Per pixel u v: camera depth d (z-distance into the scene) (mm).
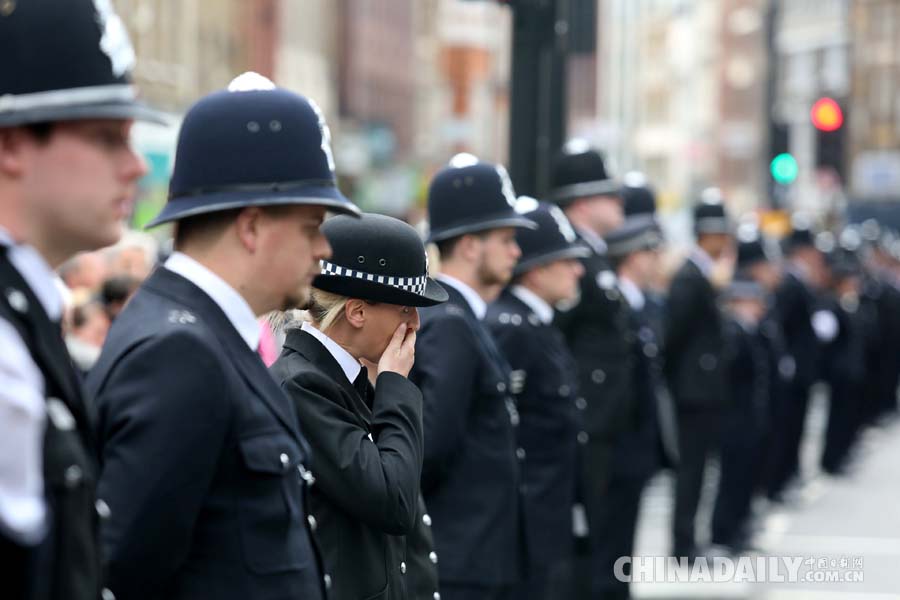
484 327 15781
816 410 62406
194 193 8898
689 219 114312
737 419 31312
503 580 14898
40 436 6574
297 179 8938
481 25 195500
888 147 178375
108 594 7977
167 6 94438
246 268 8922
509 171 22547
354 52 160750
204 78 103562
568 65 22750
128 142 7258
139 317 8789
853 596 27234
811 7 191750
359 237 11258
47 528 6621
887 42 179125
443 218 15898
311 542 9062
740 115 193375
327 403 10977
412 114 189375
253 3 118688
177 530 8469
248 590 8617
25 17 6875
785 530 34531
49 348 6840
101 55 7043
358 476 10766
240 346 8883
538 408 17406
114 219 7180
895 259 63594
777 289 38312
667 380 27938
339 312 11289
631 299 24750
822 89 188125
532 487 17297
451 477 14883
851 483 43375
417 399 11336
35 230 7008
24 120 6855
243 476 8672
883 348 58312
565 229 17906
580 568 22016
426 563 11695
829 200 101125
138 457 8414
